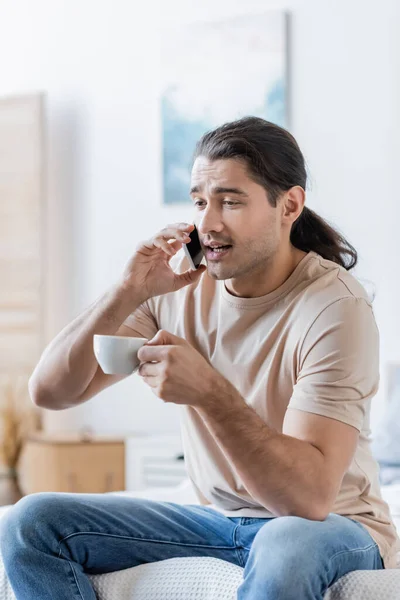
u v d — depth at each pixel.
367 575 1.97
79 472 5.28
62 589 2.12
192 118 5.62
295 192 2.30
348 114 5.21
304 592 1.85
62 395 2.41
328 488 2.00
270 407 2.25
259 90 5.43
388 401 4.84
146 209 5.81
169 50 5.69
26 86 6.20
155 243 2.32
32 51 6.17
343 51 5.22
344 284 2.22
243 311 2.30
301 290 2.25
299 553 1.88
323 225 2.48
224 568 2.12
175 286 2.37
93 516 2.19
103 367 1.99
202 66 5.59
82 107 6.01
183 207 5.68
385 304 5.08
